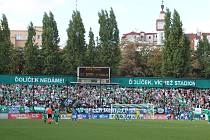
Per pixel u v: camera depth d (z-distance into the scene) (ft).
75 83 347.15
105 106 334.03
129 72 492.54
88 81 345.51
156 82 365.81
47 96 348.38
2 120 268.21
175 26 406.00
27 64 401.29
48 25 403.95
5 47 403.75
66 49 407.03
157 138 149.48
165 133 173.06
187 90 365.40
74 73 404.57
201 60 455.22
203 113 319.27
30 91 352.90
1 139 136.98
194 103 352.69
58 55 405.39
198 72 453.17
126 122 260.83
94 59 412.98
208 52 456.04
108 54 413.18
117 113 320.91
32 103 336.90
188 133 174.70
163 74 409.28
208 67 449.89
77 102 335.06
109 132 174.19
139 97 357.61
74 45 404.98
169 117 324.39
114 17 416.26
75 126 212.02
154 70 477.77
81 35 406.82
